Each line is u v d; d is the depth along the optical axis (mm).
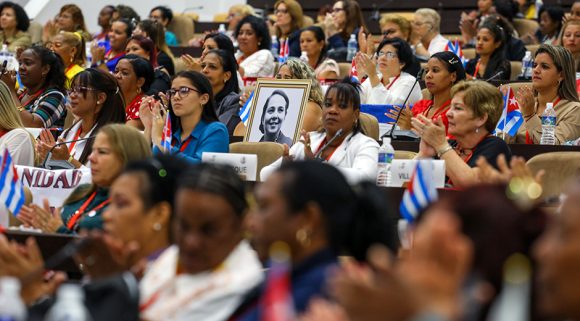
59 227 5902
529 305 2770
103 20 16453
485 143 6988
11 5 15742
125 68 10367
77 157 8547
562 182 6527
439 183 6371
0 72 10820
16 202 6598
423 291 2492
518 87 9742
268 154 8047
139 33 13125
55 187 7375
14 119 8289
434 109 9086
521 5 16703
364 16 17609
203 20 19594
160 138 8070
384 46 10656
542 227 2814
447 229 2477
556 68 8938
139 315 3740
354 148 7504
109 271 4230
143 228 4449
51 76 10570
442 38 13594
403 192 5961
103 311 3627
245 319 3486
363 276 2604
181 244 3869
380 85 10531
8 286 3551
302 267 3473
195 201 3816
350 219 3529
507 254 2795
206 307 3777
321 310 2705
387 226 3594
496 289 2779
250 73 12625
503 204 2855
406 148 8508
